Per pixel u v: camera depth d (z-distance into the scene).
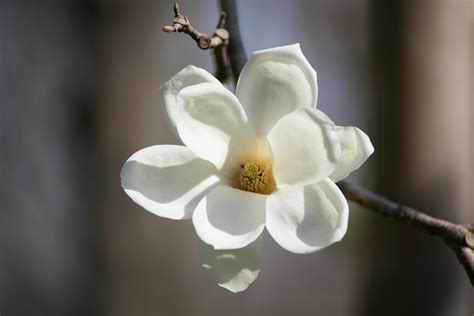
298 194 0.87
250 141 0.89
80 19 1.39
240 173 0.90
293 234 0.86
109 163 1.37
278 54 0.88
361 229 1.16
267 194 0.89
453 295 1.11
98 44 1.37
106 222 1.38
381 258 1.12
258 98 0.89
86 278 1.40
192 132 0.88
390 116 1.11
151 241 1.47
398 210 0.92
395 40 1.11
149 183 0.88
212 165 0.89
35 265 1.51
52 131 1.48
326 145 0.86
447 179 1.10
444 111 1.10
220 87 0.88
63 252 1.46
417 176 1.10
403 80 1.10
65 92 1.41
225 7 0.99
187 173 0.89
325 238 0.85
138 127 1.38
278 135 0.88
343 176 0.87
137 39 1.38
